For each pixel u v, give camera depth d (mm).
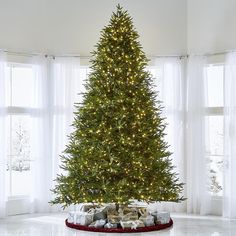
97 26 8383
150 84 6875
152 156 6500
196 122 8047
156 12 8438
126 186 6270
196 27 8258
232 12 7816
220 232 6434
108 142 6297
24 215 7820
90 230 6480
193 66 8141
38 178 8055
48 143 8125
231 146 7578
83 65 8344
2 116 7672
